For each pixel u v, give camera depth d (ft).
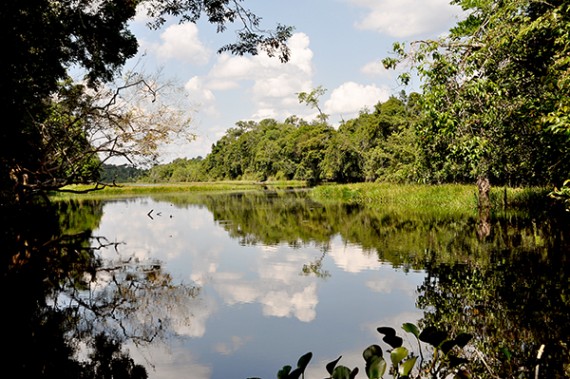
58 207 98.12
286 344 20.22
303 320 23.26
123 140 36.60
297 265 36.70
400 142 112.88
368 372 7.96
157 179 331.16
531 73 24.84
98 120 36.60
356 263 36.19
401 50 24.48
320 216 74.69
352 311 24.29
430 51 23.86
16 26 25.53
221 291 29.63
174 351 19.84
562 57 19.57
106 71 35.60
